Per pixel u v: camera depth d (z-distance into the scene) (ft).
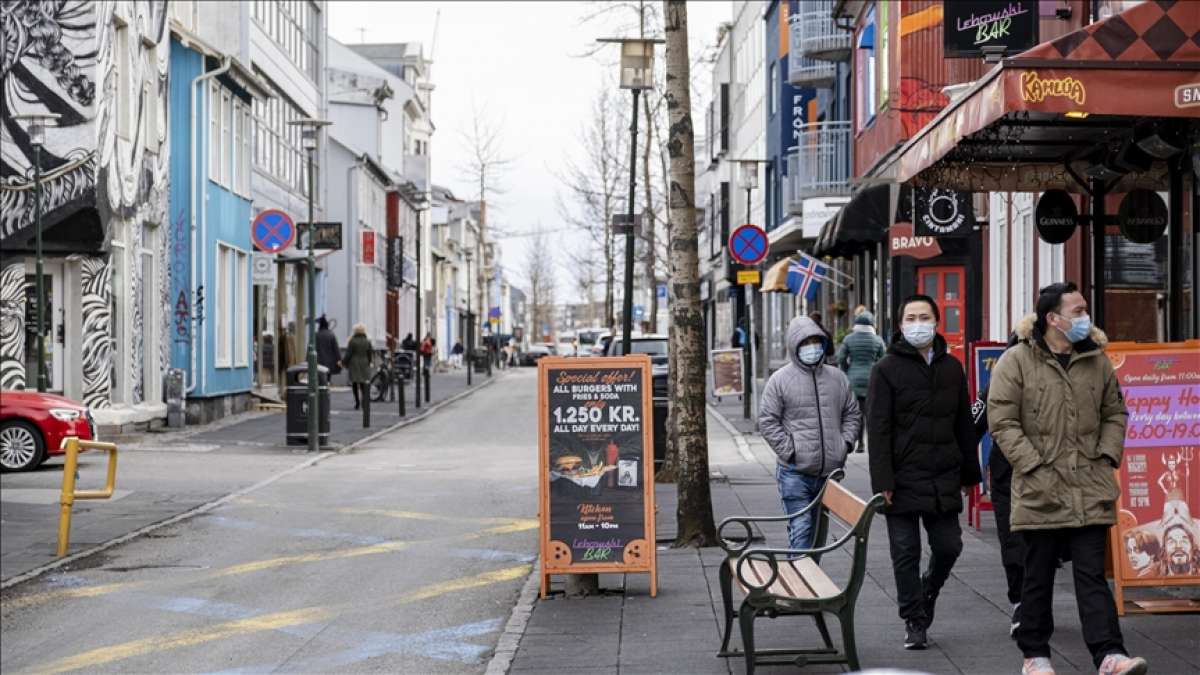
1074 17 68.74
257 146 155.12
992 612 38.91
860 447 90.43
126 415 104.37
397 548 56.18
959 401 34.73
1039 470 30.35
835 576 45.44
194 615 43.98
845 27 134.92
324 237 127.44
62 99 95.91
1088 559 30.30
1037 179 53.47
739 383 143.64
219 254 132.87
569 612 41.57
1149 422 36.37
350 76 257.14
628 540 43.11
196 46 122.62
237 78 136.56
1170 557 36.35
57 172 95.76
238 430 116.06
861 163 127.54
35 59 95.91
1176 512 36.37
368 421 121.80
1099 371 30.71
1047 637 31.14
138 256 109.40
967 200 73.36
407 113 333.83
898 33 104.01
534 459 93.66
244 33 143.33
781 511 61.87
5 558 54.39
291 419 101.09
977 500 54.85
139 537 59.67
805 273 110.83
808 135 144.36
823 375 41.14
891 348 34.91
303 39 187.01
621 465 43.11
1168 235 53.88
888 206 102.06
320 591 47.57
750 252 99.81
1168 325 55.01
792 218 160.04
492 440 111.65
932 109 102.78
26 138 96.02
